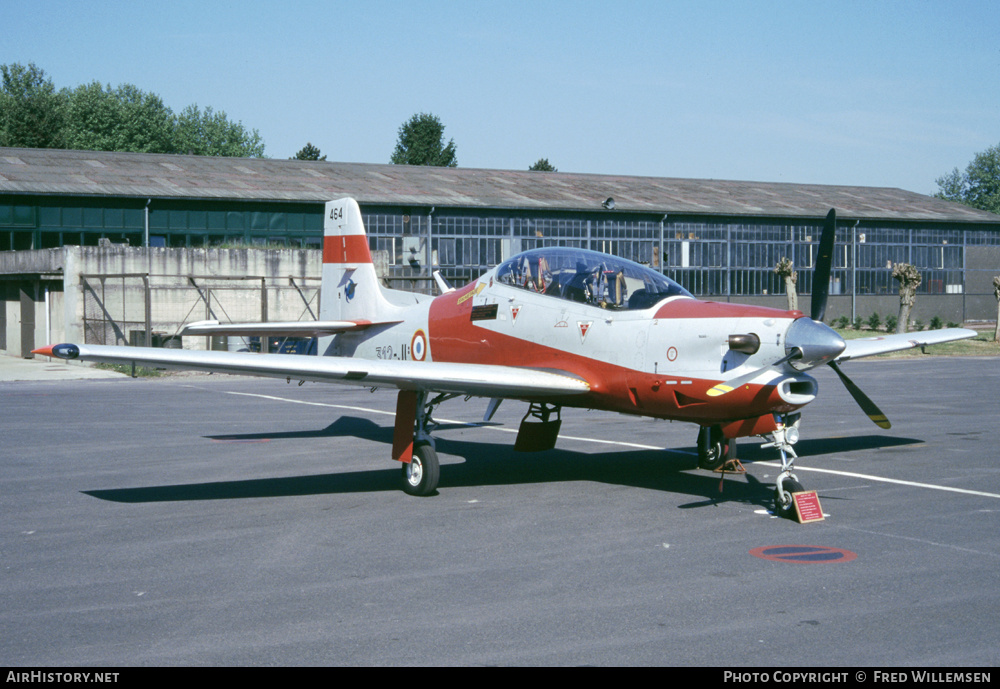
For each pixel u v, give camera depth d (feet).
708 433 31.53
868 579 18.42
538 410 33.01
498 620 15.97
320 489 28.60
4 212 110.01
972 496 27.12
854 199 173.47
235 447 37.40
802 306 158.10
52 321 90.99
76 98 254.06
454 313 34.78
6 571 19.21
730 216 149.59
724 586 17.95
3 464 33.17
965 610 16.44
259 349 89.81
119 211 115.24
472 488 28.81
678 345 26.20
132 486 29.01
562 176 163.22
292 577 18.71
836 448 36.96
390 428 43.52
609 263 29.53
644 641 14.93
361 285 41.86
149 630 15.53
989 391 62.59
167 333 85.40
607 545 21.26
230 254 88.79
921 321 159.63
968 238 171.01
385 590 17.78
